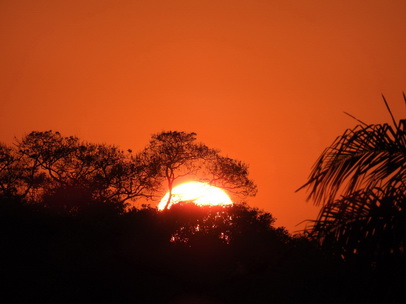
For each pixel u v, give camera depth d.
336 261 16.22
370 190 15.51
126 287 52.81
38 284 48.97
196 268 55.31
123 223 57.16
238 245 55.94
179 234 57.94
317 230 15.64
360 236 15.17
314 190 15.77
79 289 50.25
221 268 54.91
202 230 57.84
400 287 14.77
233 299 51.94
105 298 51.19
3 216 52.53
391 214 15.00
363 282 15.33
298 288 23.08
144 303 52.62
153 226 57.66
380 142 15.60
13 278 48.84
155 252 55.72
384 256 14.95
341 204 15.56
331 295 17.30
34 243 51.91
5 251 50.28
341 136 15.90
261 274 50.53
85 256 52.59
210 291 53.84
